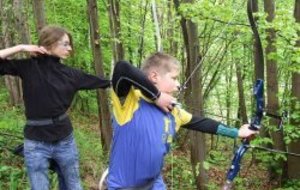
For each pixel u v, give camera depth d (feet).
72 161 14.15
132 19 43.52
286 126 27.07
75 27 44.42
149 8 43.11
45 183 13.73
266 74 28.84
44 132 13.53
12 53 13.19
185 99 28.32
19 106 35.70
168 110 8.51
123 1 41.65
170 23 39.58
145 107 8.43
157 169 8.39
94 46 25.03
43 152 13.64
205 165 25.12
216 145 45.21
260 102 9.44
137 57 43.14
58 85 13.52
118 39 33.73
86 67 47.21
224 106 57.82
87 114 50.08
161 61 8.76
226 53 43.96
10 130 23.66
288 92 30.63
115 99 8.50
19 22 28.48
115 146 8.48
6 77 38.73
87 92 49.19
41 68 13.51
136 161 8.26
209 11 24.63
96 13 24.98
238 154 9.19
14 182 18.65
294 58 23.71
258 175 33.88
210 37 36.58
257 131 9.24
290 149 29.94
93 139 33.45
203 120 9.05
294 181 30.09
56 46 13.51
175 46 41.57
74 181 14.28
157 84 8.78
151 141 8.25
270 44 26.40
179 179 28.60
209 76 50.24
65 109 13.76
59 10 43.98
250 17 13.38
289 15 23.99
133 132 8.28
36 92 13.42
